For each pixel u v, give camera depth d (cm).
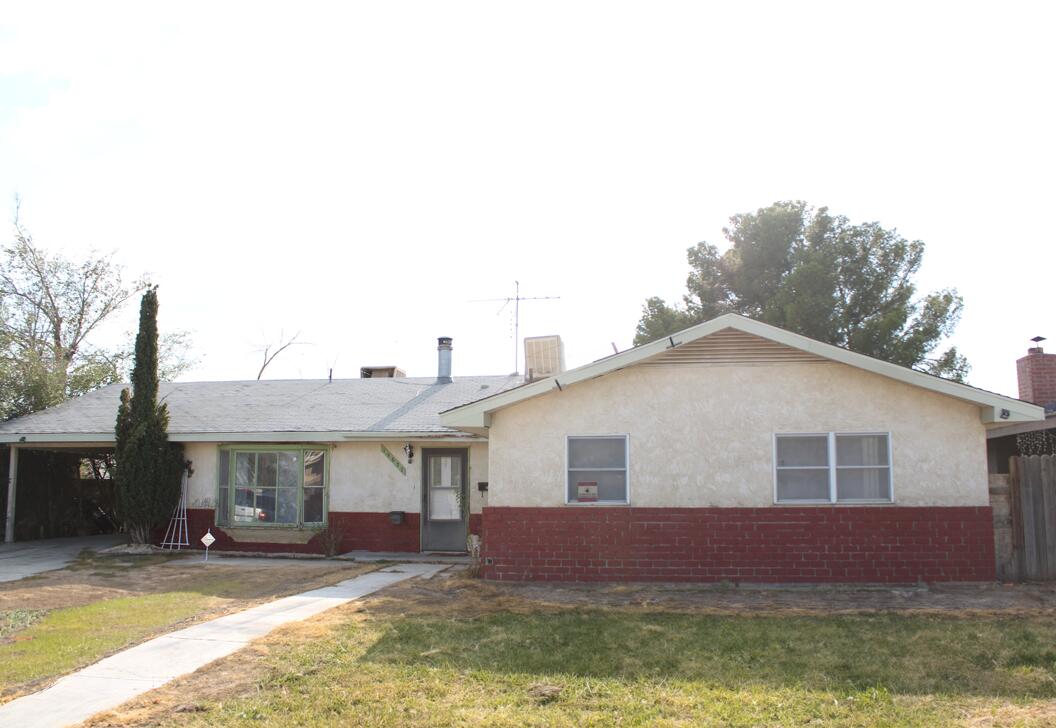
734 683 710
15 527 2011
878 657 783
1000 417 1161
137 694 689
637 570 1223
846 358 1197
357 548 1766
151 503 1797
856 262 2766
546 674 738
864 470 1208
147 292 1839
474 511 1731
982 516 1180
